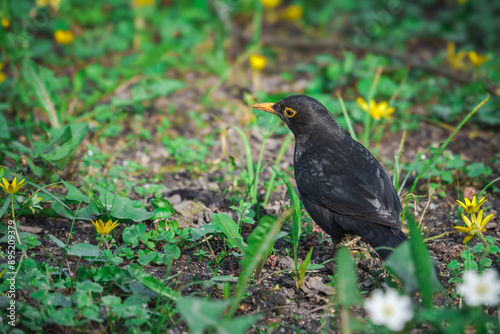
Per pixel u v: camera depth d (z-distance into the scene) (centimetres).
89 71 1508
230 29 1706
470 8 1886
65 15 1794
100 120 1312
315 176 875
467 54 1669
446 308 719
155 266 844
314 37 1789
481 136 1341
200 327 559
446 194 1090
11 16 1537
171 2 1912
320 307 745
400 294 712
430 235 955
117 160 1225
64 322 649
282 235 752
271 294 765
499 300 724
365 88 1441
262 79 1581
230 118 1409
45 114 1352
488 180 1135
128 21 1806
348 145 921
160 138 1320
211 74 1608
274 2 1552
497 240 926
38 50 1574
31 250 862
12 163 1129
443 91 1508
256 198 1043
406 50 1742
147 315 664
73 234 926
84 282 699
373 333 675
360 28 1820
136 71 1470
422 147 1300
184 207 989
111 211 888
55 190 1048
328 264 858
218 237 912
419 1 1967
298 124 945
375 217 805
